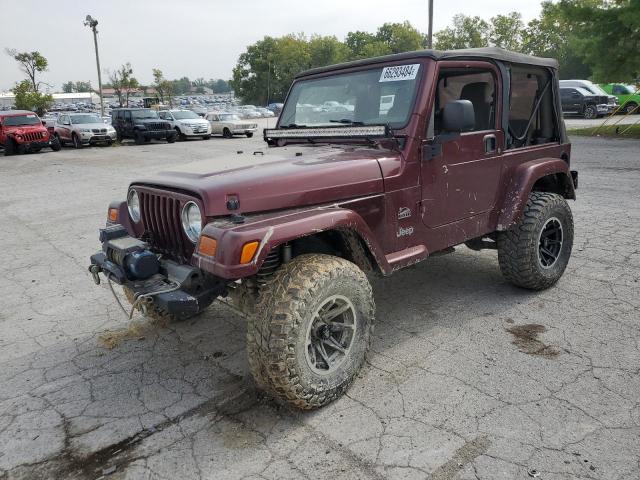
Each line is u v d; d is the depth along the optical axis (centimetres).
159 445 271
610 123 2255
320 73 398
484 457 247
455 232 373
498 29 6291
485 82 379
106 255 324
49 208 933
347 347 298
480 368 328
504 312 410
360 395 305
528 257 414
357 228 289
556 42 5181
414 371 328
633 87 2811
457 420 276
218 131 2702
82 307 465
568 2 1686
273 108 6025
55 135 2236
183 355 368
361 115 360
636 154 1313
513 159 411
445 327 389
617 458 242
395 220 329
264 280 292
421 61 337
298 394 273
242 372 341
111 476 250
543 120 455
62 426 291
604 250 549
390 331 387
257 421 287
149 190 317
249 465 252
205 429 282
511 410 282
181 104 8594
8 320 442
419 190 339
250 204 271
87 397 319
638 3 1498
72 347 388
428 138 337
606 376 311
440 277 496
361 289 293
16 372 354
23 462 262
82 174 1402
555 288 452
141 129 2361
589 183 938
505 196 409
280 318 261
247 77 7838
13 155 2039
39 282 534
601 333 366
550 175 466
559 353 341
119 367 355
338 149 349
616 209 729
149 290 284
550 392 297
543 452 249
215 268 249
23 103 3900
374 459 251
